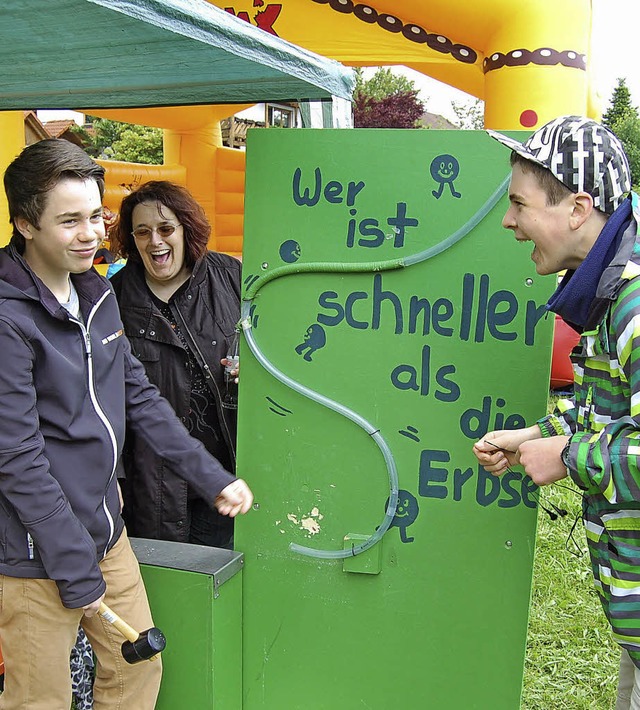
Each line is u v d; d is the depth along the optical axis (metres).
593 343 1.37
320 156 1.68
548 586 3.20
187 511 2.10
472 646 1.77
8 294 1.42
